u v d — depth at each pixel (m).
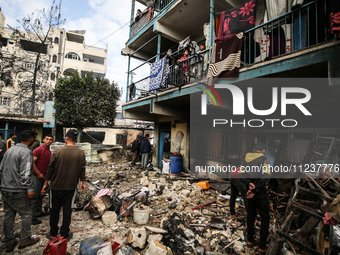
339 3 2.58
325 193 2.27
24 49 27.61
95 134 20.95
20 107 24.48
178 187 5.61
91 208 3.75
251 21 4.24
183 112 8.02
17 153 2.64
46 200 4.54
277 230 2.40
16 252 2.63
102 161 11.19
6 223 2.60
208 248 2.77
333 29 2.62
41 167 3.49
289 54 3.36
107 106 13.44
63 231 2.85
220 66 4.49
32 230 3.22
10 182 2.58
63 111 12.55
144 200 4.27
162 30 7.79
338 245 2.07
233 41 4.29
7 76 24.59
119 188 5.88
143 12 8.75
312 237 2.68
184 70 6.38
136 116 9.66
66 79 13.12
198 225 3.37
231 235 3.12
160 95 6.73
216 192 5.34
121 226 3.43
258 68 3.81
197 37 8.66
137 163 10.82
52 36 28.36
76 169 2.89
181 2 6.54
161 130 9.82
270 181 3.91
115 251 2.41
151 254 2.44
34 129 15.73
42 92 25.89
